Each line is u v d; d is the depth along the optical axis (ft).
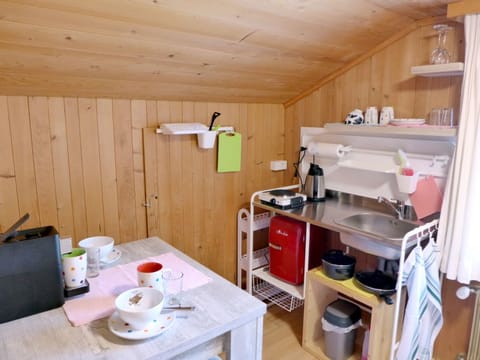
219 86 7.61
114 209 7.29
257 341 4.31
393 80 7.43
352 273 6.84
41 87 5.92
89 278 4.83
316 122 9.09
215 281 4.81
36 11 4.24
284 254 8.21
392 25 6.80
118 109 7.06
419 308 5.80
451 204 5.98
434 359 7.20
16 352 3.38
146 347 3.47
